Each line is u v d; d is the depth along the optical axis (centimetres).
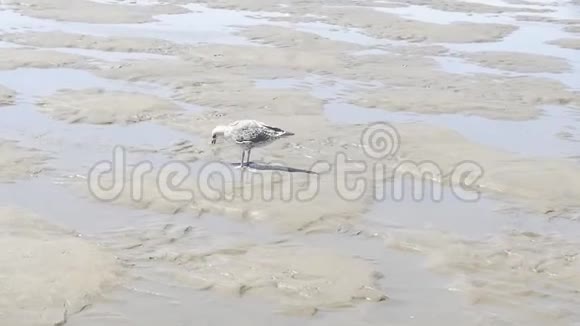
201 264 948
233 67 2098
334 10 3183
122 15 2908
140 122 1556
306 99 1773
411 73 2111
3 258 927
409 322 830
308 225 1081
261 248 1002
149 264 943
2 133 1438
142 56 2208
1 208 1094
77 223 1062
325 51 2364
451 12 3319
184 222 1078
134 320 816
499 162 1362
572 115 1758
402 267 966
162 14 2991
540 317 846
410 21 2939
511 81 2055
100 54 2212
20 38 2362
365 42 2556
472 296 890
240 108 1686
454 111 1744
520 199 1208
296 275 926
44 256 939
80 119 1550
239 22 2848
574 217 1144
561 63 2295
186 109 1667
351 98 1822
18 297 843
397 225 1095
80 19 2792
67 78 1900
